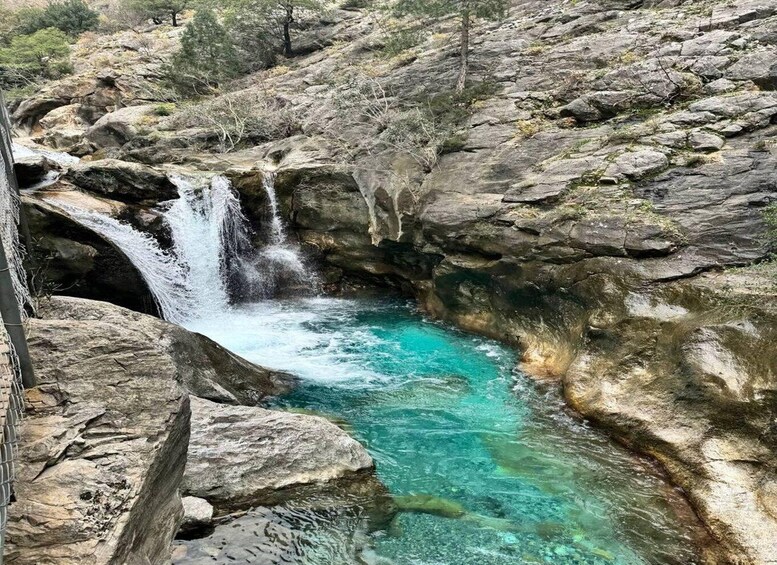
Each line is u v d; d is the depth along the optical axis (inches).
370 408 358.3
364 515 250.5
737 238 364.5
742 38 560.7
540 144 533.0
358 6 1433.3
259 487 257.0
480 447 312.2
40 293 344.2
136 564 151.1
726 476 257.1
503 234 456.1
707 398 283.0
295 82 1050.1
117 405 177.5
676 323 326.6
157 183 581.9
